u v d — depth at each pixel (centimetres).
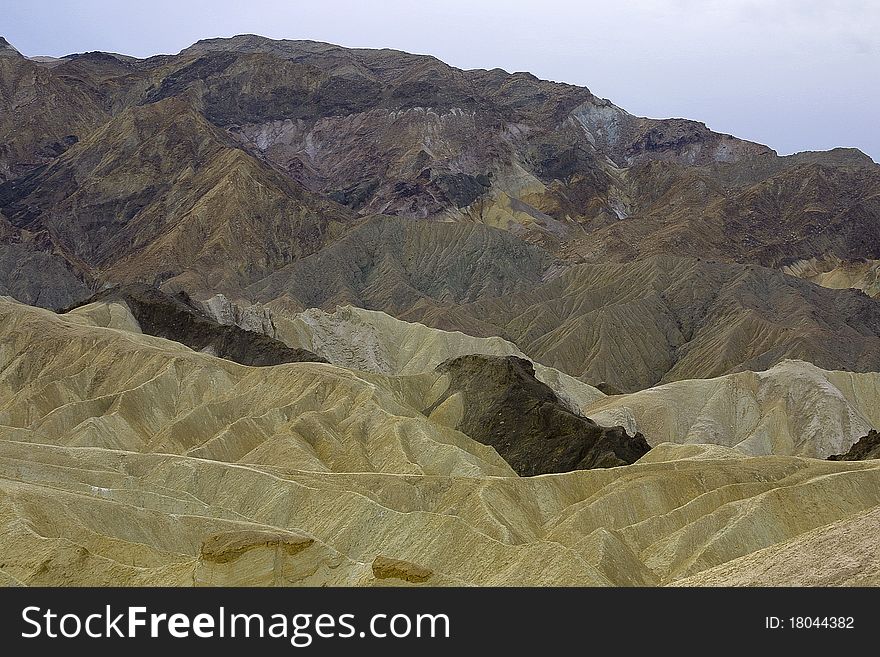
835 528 5194
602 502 7188
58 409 10219
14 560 5203
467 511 7125
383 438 9188
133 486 7506
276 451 8869
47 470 7300
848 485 7094
